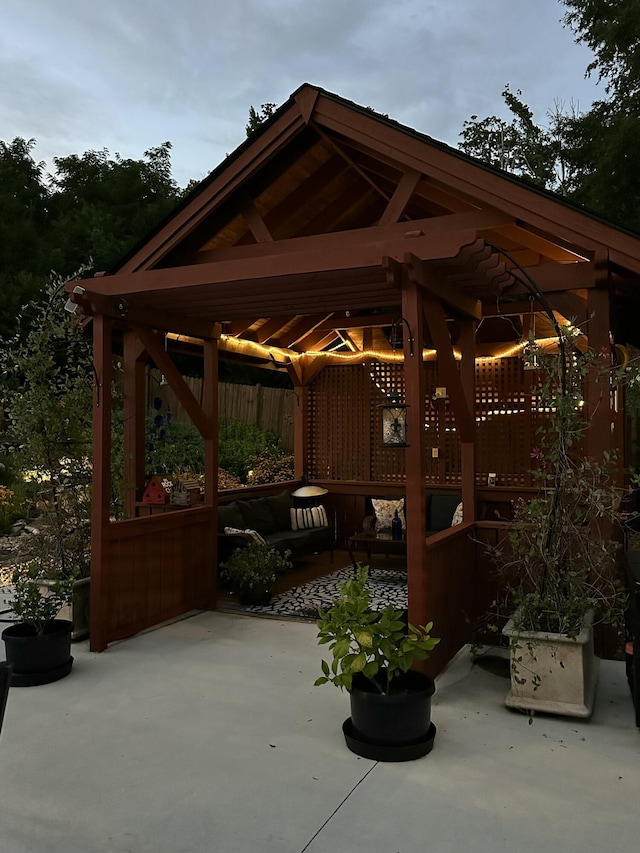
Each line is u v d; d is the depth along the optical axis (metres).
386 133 4.57
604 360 4.52
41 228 16.59
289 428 12.36
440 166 4.45
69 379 5.44
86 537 5.37
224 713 3.67
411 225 4.64
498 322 7.75
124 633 4.99
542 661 3.64
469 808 2.70
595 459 4.25
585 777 2.96
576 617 3.76
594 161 14.55
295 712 3.69
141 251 5.22
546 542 3.84
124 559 4.99
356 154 5.20
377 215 6.30
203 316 5.79
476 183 4.39
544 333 7.46
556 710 3.57
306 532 8.07
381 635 3.23
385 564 8.17
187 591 5.71
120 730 3.46
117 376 8.84
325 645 4.91
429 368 8.59
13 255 13.95
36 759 3.14
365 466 9.20
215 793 2.82
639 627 3.27
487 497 8.00
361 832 2.54
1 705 1.87
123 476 5.77
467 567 4.84
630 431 8.09
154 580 5.31
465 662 4.51
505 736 3.38
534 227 4.48
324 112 4.71
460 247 3.73
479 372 8.27
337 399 9.38
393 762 3.10
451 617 4.48
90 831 2.55
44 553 5.19
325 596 6.52
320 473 9.49
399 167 4.68
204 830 2.55
